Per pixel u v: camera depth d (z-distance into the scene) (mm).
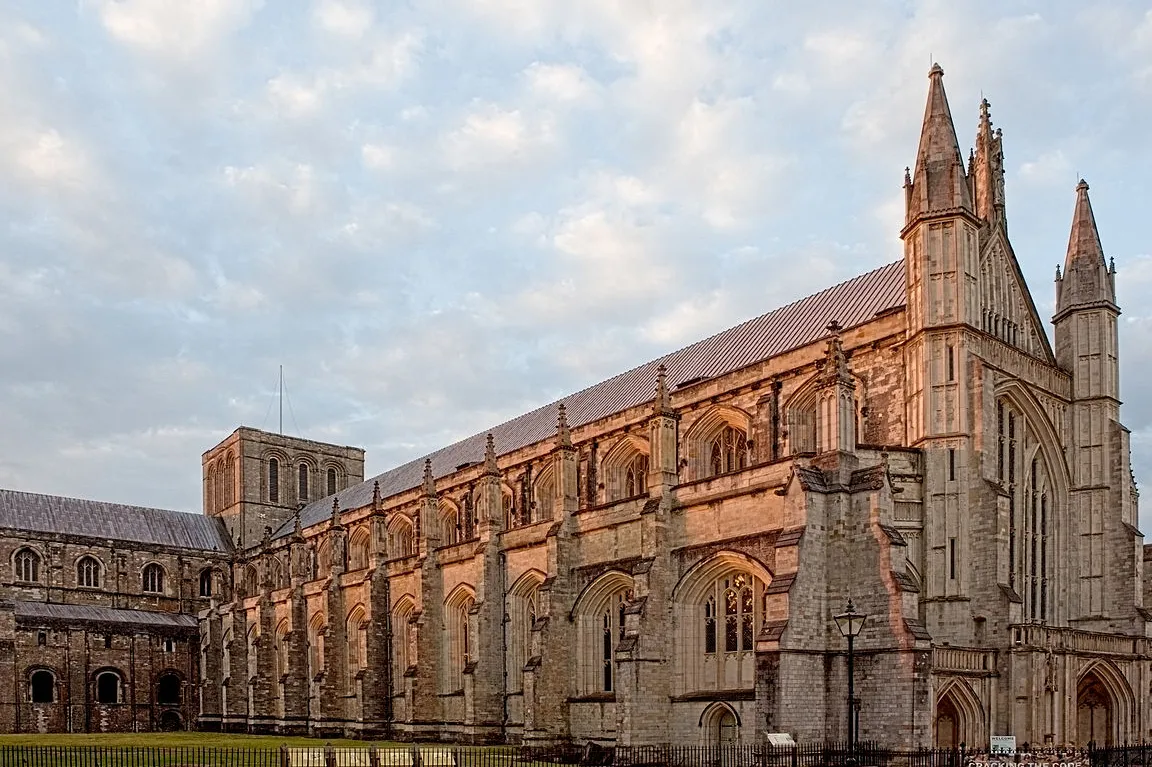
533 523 77375
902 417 62656
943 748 52281
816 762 48000
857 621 43844
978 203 69250
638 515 65750
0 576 126875
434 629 87750
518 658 77438
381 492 126250
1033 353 70938
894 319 63781
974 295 61875
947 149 62438
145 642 125812
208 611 129375
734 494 58094
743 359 79750
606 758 61844
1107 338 71375
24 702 114688
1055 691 56281
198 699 129375
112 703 121438
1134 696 61938
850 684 42344
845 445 54219
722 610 59094
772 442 70500
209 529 151500
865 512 52156
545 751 66562
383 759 58312
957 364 60000
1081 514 70125
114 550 136125
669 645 60688
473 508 102438
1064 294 73562
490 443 83188
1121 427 70062
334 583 104500
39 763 60250
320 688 101312
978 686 54469
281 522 152500
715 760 52562
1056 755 50406
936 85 63875
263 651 117375
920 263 61844
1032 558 67688
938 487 59094
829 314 75250
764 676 50594
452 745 77250
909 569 58000
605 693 66500
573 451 72938
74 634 119688
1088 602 69000
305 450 157375
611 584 67688
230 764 58281
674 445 63969
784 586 51125
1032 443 68938
